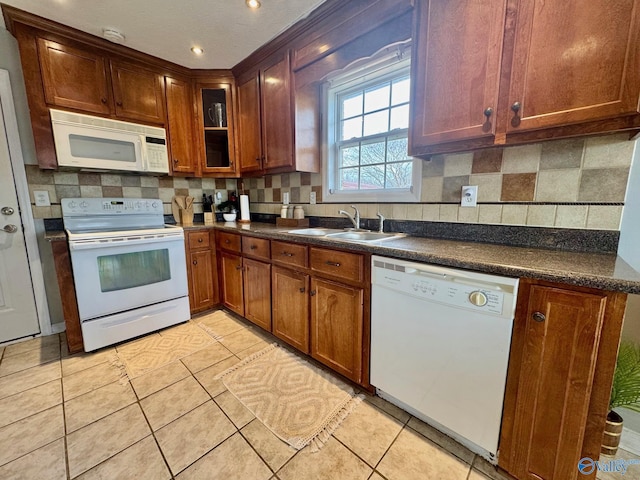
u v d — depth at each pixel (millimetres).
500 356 1002
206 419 1353
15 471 1091
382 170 2037
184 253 2361
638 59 850
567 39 960
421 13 1318
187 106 2562
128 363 1811
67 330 1886
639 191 1110
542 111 1039
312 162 2293
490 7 1107
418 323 1218
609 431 1051
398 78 1902
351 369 1547
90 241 1849
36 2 1630
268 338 2152
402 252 1240
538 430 960
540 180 1320
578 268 909
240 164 2705
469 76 1196
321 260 1634
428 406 1239
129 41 2053
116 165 2197
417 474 1085
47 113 1922
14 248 2062
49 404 1442
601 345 833
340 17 1688
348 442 1229
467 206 1557
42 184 2133
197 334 2207
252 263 2188
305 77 1991
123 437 1247
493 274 1001
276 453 1176
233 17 1779
